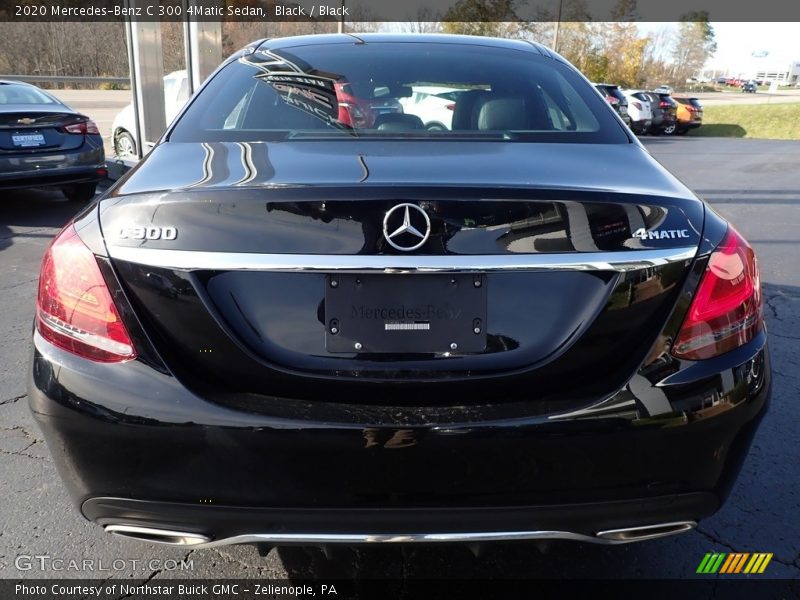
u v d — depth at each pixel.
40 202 7.77
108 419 1.50
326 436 1.46
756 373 1.62
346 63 2.45
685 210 1.59
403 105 2.23
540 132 2.13
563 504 1.52
